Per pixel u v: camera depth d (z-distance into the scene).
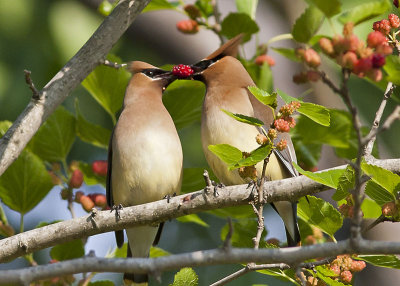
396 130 13.67
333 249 6.53
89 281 10.09
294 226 10.65
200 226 16.17
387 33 8.49
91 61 8.90
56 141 11.05
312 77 6.41
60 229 9.09
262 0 15.34
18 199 10.43
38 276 6.36
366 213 9.61
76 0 15.57
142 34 14.79
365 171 7.93
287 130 7.65
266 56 11.41
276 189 8.94
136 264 6.43
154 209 9.21
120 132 10.72
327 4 6.63
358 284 12.38
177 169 10.62
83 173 11.24
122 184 10.67
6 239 9.01
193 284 8.52
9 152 8.55
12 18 15.20
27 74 8.55
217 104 10.84
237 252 6.52
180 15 14.87
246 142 10.60
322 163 13.16
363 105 13.49
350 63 6.37
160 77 11.25
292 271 8.87
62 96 8.79
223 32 11.60
